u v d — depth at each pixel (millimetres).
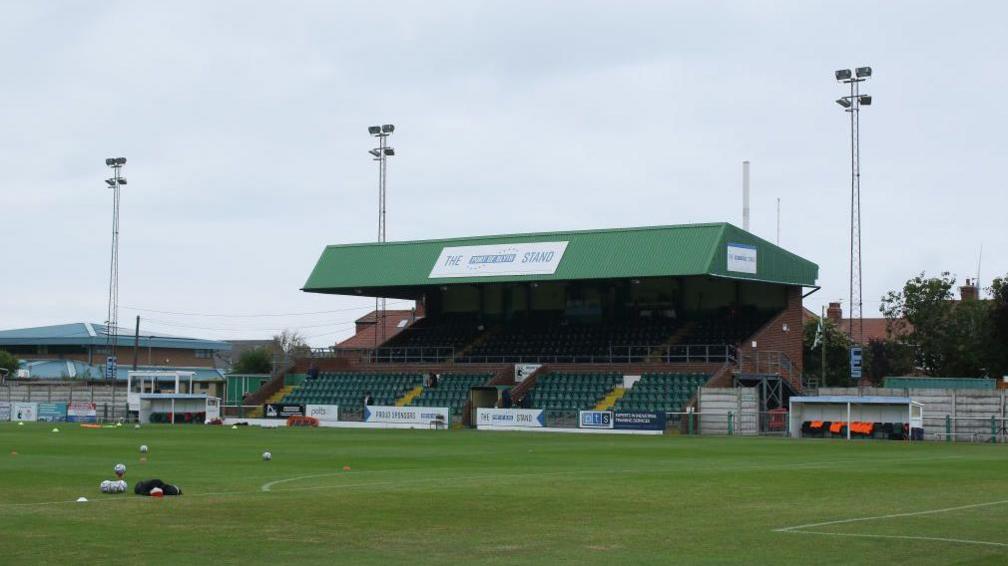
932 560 19016
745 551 19938
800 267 94625
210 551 19703
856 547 20406
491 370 93188
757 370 88375
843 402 73062
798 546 20516
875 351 110500
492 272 96562
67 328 173375
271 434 72688
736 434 77500
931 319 107312
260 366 149375
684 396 82312
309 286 104812
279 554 19453
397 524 23391
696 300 98312
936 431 72875
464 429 85562
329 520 23984
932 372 108312
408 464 42969
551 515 25078
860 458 48844
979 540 21312
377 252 104188
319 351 107562
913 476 37500
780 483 33969
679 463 44312
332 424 91938
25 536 21234
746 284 96375
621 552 19797
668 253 88938
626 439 68750
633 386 85375
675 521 24062
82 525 22766
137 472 37938
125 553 19406
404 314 142375
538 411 83188
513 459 46719
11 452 49594
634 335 96875
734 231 89062
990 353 101375
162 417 97000
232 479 34906
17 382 123312
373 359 105625
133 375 98938
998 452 55031
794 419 74750
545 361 96875
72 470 38500
